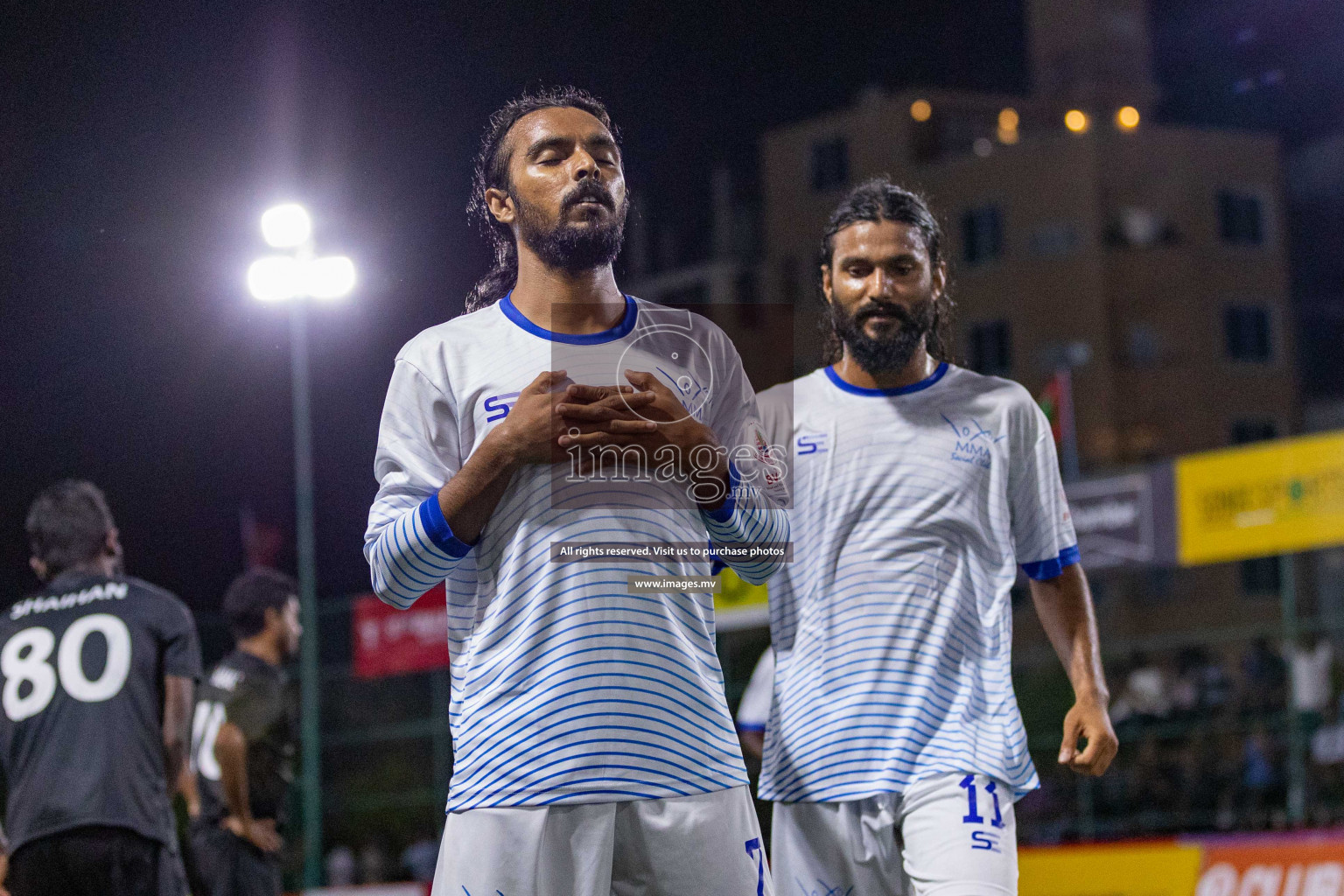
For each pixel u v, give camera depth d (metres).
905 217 3.30
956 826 2.99
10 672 3.88
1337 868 5.48
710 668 2.52
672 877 2.39
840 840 3.14
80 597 3.97
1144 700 10.77
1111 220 24.34
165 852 3.88
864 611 3.17
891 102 25.25
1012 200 24.69
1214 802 9.56
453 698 2.54
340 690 10.86
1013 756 3.09
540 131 2.60
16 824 3.80
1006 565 3.20
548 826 2.36
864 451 3.24
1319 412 24.53
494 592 2.47
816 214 25.69
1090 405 23.94
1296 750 8.45
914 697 3.11
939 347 3.49
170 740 3.93
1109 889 6.07
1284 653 10.65
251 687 5.12
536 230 2.57
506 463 2.39
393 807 11.27
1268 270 24.75
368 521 2.54
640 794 2.36
